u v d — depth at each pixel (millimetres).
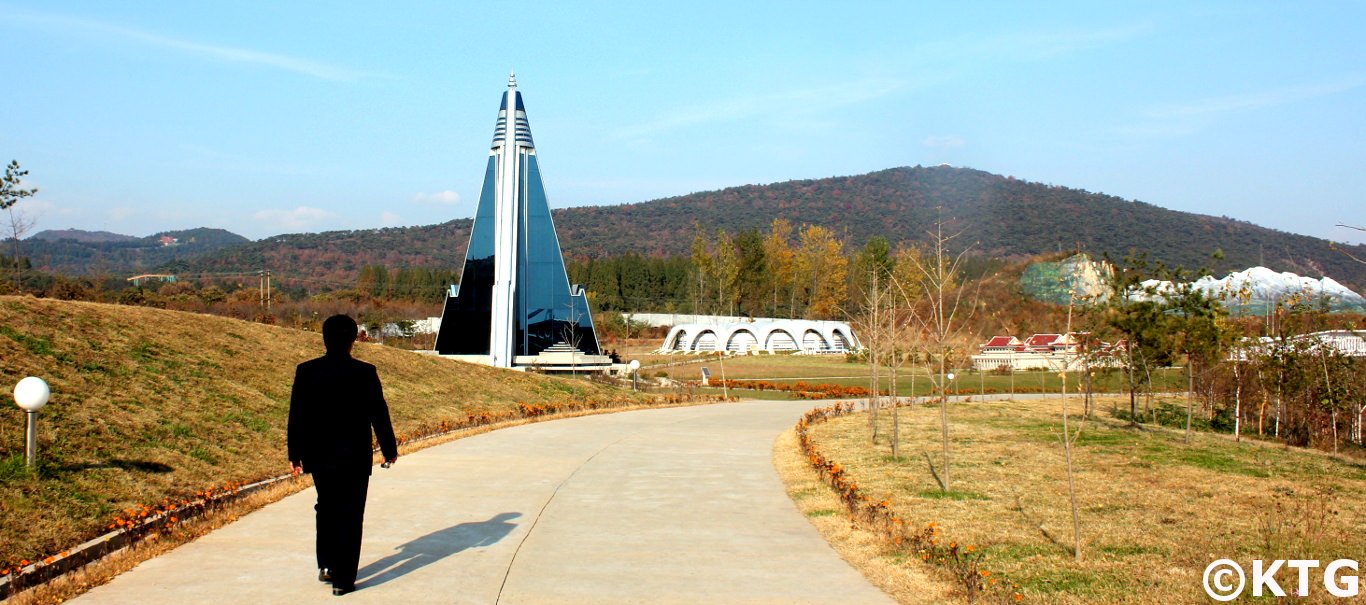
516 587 6922
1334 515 10500
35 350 14461
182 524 8672
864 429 21719
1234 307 24859
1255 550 8758
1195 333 19266
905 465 14953
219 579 6961
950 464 15031
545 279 44125
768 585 7129
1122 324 20625
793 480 12836
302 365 6977
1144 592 7297
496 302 41781
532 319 43875
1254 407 23656
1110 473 13898
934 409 28594
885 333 23266
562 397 30500
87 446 10953
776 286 90438
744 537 8953
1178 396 35531
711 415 27922
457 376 28781
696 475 13352
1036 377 50312
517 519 9664
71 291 32438
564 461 14719
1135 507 11078
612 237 168125
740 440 19047
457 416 22625
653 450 16734
